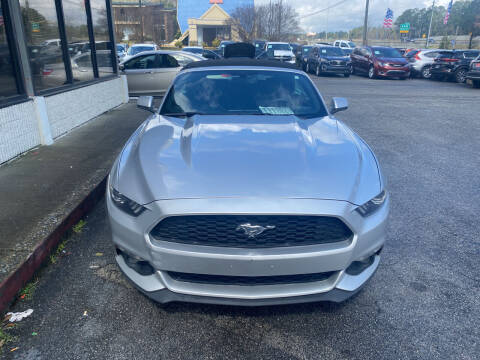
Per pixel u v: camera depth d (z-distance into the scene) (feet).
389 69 64.90
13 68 17.11
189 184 7.42
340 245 7.27
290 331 7.91
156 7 207.62
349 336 7.78
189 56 37.88
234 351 7.37
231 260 6.93
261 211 6.91
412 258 10.65
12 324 7.89
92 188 13.57
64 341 7.48
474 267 10.25
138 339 7.60
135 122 24.81
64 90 21.24
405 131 26.48
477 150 21.86
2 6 16.22
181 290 7.38
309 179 7.63
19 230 10.51
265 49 79.56
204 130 9.71
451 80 64.80
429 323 8.14
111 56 30.53
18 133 17.03
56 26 20.95
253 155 8.34
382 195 8.25
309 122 10.85
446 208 13.97
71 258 10.36
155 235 7.31
